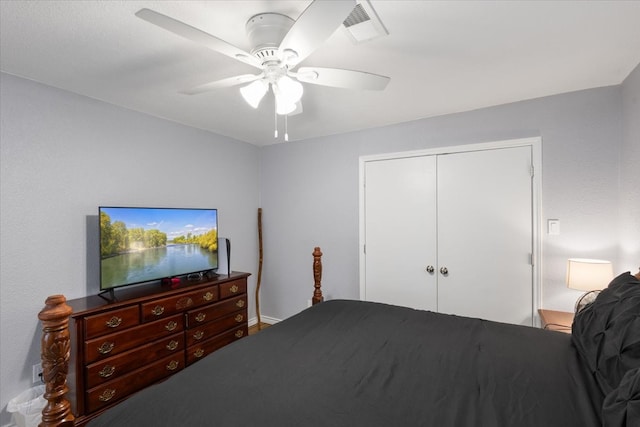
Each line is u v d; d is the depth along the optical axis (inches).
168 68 75.2
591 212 89.7
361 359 54.2
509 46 66.9
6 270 76.2
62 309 49.8
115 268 88.9
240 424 37.1
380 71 77.5
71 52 67.4
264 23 55.0
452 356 54.7
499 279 102.2
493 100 98.0
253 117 112.1
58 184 85.4
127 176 101.5
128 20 56.5
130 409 40.1
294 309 146.0
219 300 109.9
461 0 52.3
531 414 37.8
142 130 106.0
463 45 66.2
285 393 43.7
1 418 74.5
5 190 76.2
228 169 138.8
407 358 54.4
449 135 110.2
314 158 140.1
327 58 70.9
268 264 153.5
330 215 135.9
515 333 64.6
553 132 94.5
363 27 59.3
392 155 121.0
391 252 121.3
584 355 48.8
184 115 109.6
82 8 52.9
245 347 59.0
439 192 112.1
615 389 34.4
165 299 92.3
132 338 83.9
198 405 40.8
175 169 116.5
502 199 101.9
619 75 81.3
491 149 103.3
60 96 86.0
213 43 48.9
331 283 135.6
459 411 39.1
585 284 78.7
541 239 96.0
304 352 56.9
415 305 116.3
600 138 88.7
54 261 84.4
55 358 48.9
